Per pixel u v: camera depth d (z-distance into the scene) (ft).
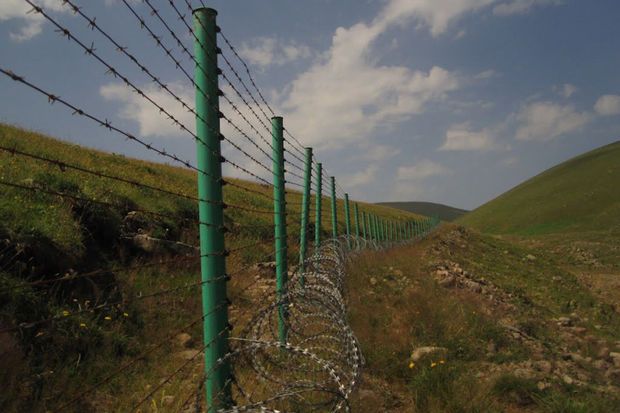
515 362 23.68
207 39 11.99
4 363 15.46
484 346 25.66
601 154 377.50
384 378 20.33
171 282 27.94
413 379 19.66
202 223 11.42
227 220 47.16
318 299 17.48
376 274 38.45
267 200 75.31
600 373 25.36
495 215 337.72
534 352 26.86
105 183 36.50
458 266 64.64
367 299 29.86
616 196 287.07
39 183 28.30
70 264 23.32
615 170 325.21
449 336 25.48
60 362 17.30
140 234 31.01
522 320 36.68
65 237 24.00
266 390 15.07
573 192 315.78
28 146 44.11
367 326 24.90
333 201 40.09
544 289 64.49
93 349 18.76
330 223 77.51
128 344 19.93
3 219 22.02
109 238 29.07
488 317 31.04
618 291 83.20
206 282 11.18
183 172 83.82
